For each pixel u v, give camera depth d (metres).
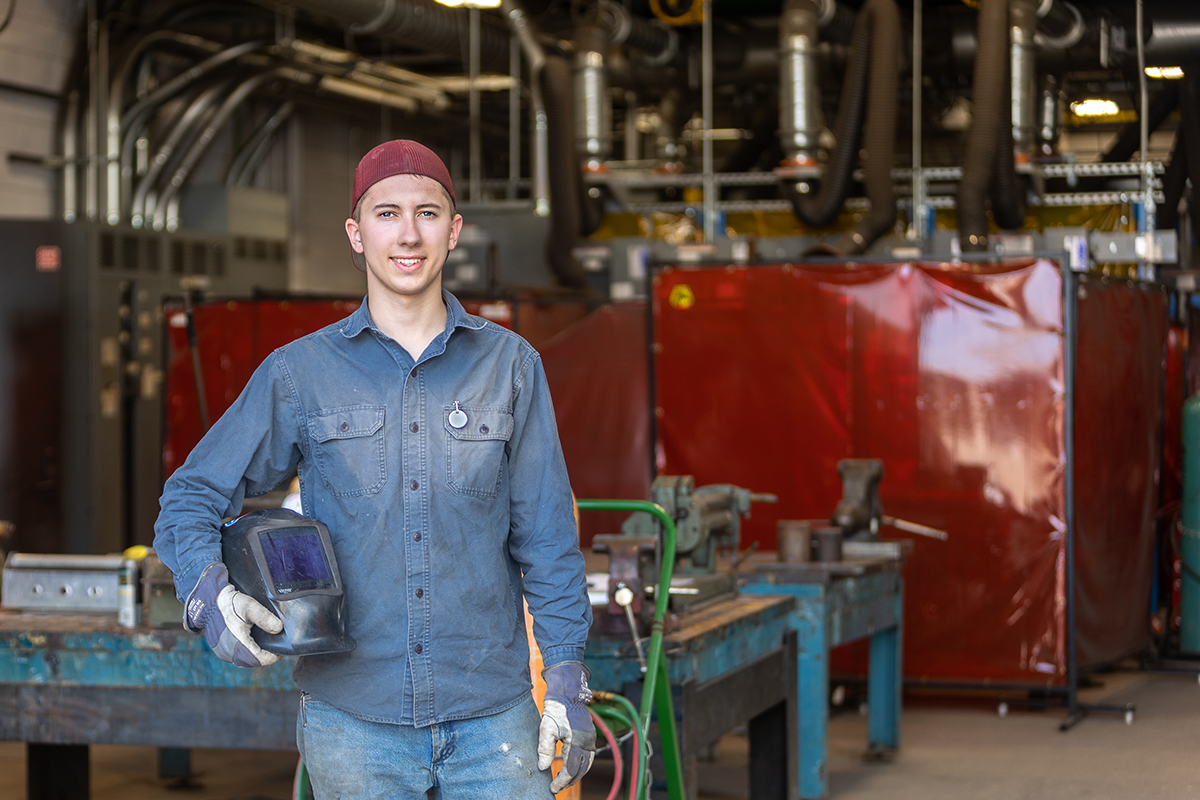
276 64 9.92
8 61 8.47
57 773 3.98
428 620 1.90
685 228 9.51
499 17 9.74
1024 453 5.47
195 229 9.73
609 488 6.62
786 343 5.75
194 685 3.24
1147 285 6.42
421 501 1.90
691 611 3.52
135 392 8.56
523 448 2.01
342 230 12.62
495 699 1.94
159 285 8.77
